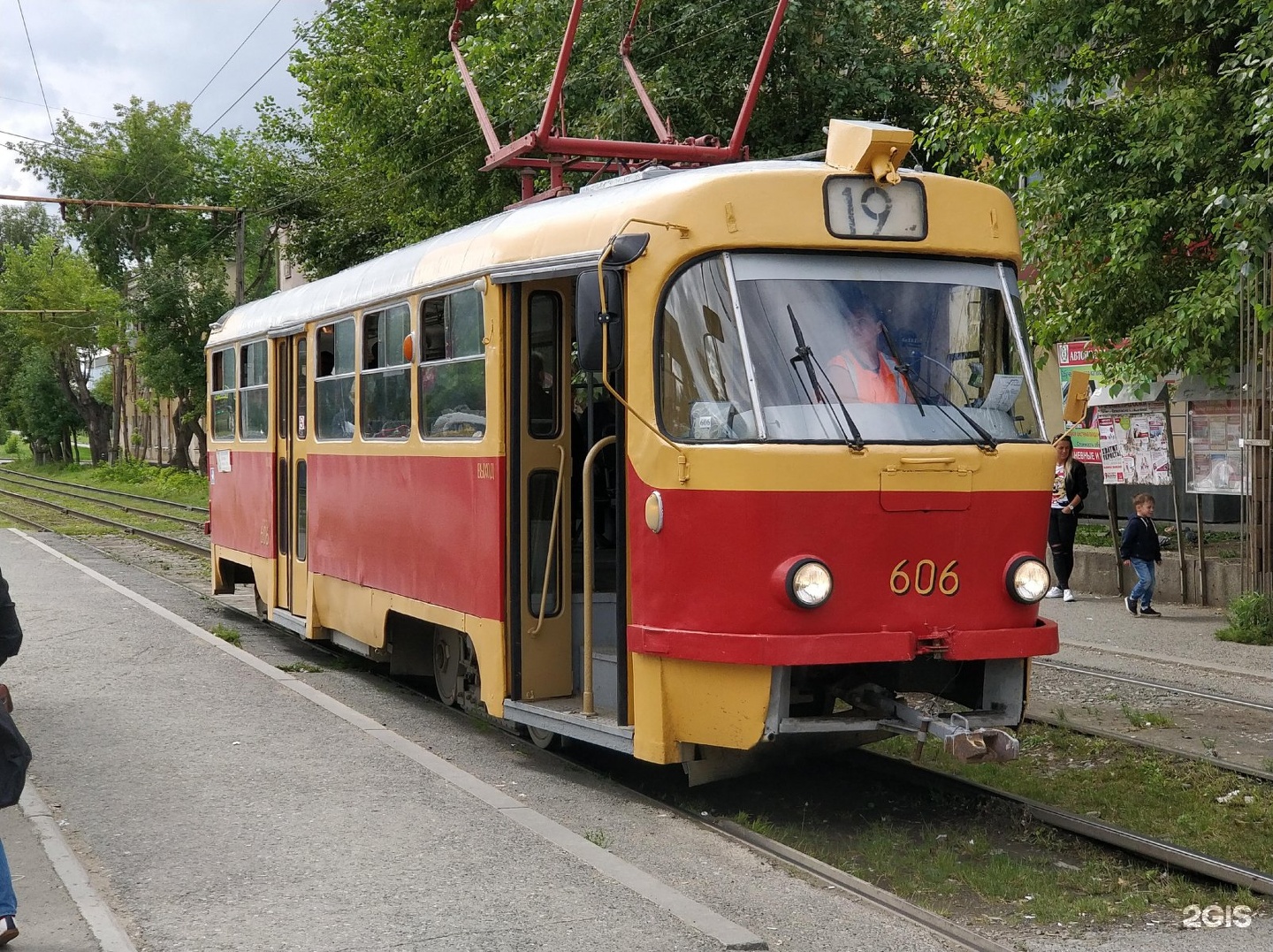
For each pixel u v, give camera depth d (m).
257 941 4.97
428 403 9.13
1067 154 14.38
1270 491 13.05
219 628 13.20
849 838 7.06
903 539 6.73
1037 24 14.05
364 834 6.28
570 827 6.79
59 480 58.22
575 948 4.92
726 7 19.08
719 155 9.68
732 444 6.63
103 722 8.58
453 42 12.10
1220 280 13.03
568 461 8.21
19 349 75.94
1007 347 7.32
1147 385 14.33
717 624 6.68
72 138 52.50
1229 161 13.34
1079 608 15.10
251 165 39.94
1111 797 7.74
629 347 7.00
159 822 6.46
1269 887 6.02
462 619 8.57
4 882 4.83
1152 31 14.02
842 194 6.96
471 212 23.69
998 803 7.43
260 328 13.20
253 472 13.50
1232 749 8.77
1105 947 5.55
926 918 5.54
